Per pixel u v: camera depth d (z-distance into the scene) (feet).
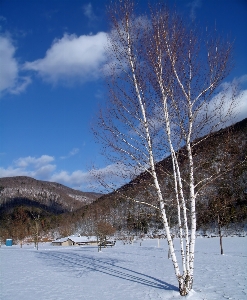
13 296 35.37
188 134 34.45
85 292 36.32
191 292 31.91
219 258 69.00
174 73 35.01
